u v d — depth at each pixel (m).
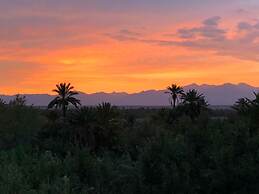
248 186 10.66
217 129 12.23
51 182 12.80
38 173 14.48
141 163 11.38
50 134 30.20
